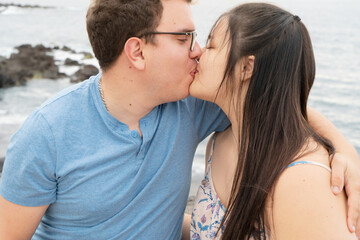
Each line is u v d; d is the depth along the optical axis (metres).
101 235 1.98
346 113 15.81
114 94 1.91
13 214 1.90
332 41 35.09
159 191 2.06
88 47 32.69
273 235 1.68
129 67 1.88
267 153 1.71
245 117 1.83
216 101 1.97
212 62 1.88
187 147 2.14
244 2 1.96
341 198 1.55
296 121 1.74
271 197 1.62
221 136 2.22
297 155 1.63
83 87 1.95
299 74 1.79
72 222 1.98
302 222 1.50
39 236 2.10
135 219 2.01
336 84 21.12
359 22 46.81
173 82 1.94
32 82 16.98
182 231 2.48
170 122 2.05
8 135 9.01
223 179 2.07
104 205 1.92
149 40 1.85
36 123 1.82
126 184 1.95
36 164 1.81
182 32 1.88
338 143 1.96
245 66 1.81
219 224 2.01
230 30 1.84
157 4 1.82
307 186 1.52
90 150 1.88
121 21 1.82
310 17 51.09
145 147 1.97
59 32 43.38
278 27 1.76
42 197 1.88
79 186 1.89
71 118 1.87
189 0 1.94
